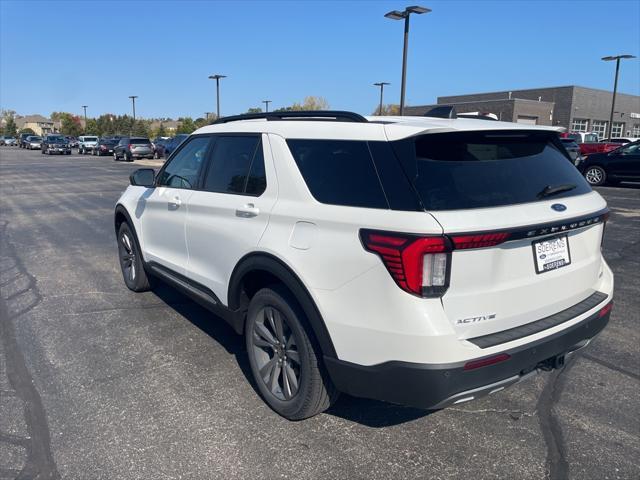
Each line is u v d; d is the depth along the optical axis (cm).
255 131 367
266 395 346
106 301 561
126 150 3750
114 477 281
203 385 379
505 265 268
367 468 290
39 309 537
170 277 467
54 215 1191
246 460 296
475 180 272
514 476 285
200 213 402
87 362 416
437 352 250
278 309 326
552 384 387
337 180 293
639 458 300
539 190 289
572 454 304
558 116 5475
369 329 268
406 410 350
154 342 454
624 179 1756
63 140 5134
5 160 3891
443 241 245
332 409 351
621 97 6038
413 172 263
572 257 306
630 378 395
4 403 353
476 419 340
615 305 556
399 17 2097
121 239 589
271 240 320
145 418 337
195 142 448
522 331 279
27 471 285
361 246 268
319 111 338
